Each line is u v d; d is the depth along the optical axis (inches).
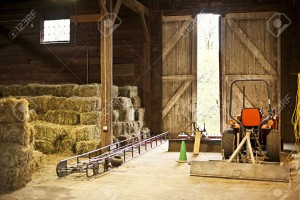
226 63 405.7
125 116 352.2
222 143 237.9
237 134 228.8
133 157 272.5
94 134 296.0
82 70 432.1
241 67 402.6
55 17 438.3
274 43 395.9
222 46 407.2
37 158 223.9
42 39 442.3
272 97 394.9
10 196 166.1
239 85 401.1
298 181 191.3
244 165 198.5
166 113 420.2
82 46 432.5
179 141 306.8
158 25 424.2
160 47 422.9
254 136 227.1
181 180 194.7
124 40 427.5
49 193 169.3
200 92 550.6
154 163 246.5
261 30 399.2
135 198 159.8
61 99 310.8
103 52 280.1
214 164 203.8
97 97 319.3
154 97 423.8
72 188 178.4
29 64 443.5
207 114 537.3
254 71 399.9
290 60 390.3
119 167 231.6
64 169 205.9
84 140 286.5
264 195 163.6
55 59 438.0
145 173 213.3
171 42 421.1
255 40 400.2
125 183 188.2
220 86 405.7
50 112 309.1
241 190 172.7
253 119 226.5
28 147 195.0
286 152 300.8
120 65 428.1
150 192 169.9
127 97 382.3
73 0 434.0
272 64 395.9
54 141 290.7
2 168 173.2
